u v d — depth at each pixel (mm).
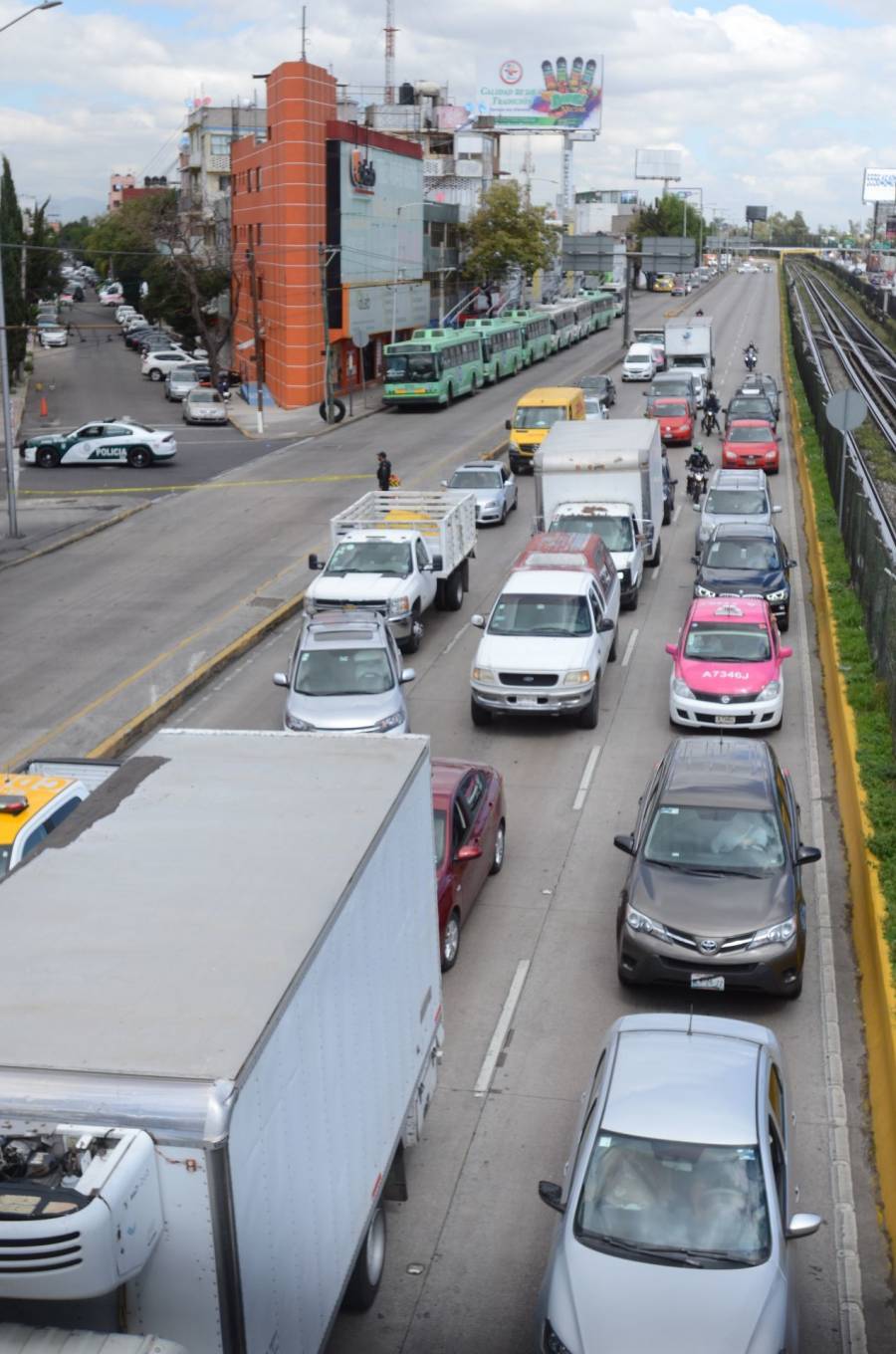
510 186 91062
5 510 40188
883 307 105312
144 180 184875
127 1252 5457
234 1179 5750
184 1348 5766
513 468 46000
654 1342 7512
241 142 75062
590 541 24578
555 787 18688
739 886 12844
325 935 7117
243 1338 5891
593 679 20844
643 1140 8555
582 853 16453
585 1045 12211
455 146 121812
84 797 11914
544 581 22328
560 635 21359
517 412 46688
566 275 133625
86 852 8141
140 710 21844
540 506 29609
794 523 36125
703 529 30656
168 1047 5977
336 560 25641
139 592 29922
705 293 145625
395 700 19375
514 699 20656
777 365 76562
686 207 175000
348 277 66625
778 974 12391
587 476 29141
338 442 53781
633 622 27172
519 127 148625
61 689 23141
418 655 25203
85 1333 5742
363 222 68625
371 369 74938
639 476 29031
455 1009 12898
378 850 8406
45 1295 5320
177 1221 5738
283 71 63219
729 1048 9383
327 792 9102
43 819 11086
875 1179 10258
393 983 8859
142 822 8625
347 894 7594
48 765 12977
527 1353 8531
